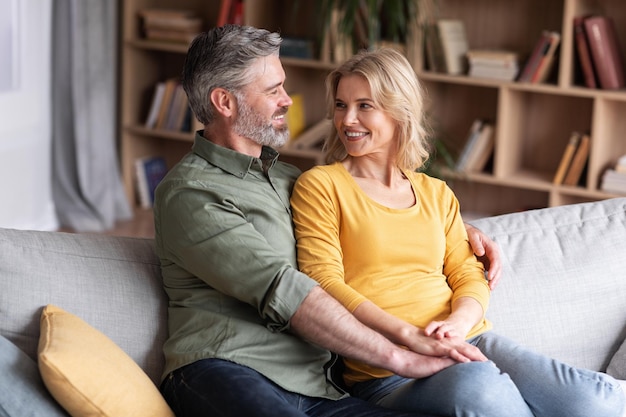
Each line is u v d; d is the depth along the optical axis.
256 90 2.32
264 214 2.26
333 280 2.22
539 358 2.24
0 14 4.67
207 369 2.09
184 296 2.26
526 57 4.88
